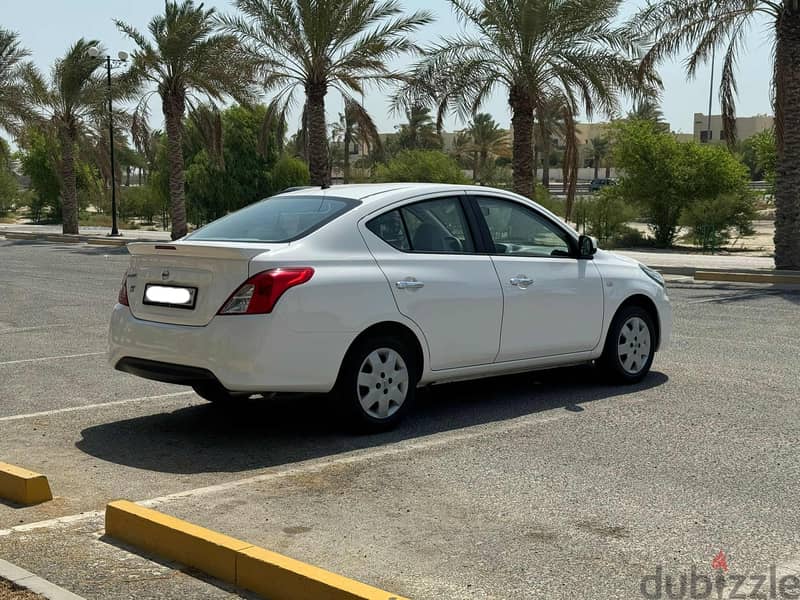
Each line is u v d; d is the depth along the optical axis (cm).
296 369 608
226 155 5306
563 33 2394
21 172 7319
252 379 598
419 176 5106
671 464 579
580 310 763
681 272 2181
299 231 646
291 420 701
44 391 821
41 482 521
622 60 2359
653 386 812
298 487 542
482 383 825
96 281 1966
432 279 671
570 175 2577
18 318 1347
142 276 656
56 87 4266
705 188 4112
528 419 697
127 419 714
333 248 637
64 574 418
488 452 609
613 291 789
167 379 638
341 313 621
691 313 1361
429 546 447
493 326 705
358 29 2834
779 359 953
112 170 4447
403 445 628
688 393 784
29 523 485
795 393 785
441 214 704
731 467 572
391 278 650
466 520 483
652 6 2131
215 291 611
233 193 5306
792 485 536
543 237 763
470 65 2483
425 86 2516
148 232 5147
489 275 705
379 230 664
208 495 529
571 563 425
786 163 2039
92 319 1331
